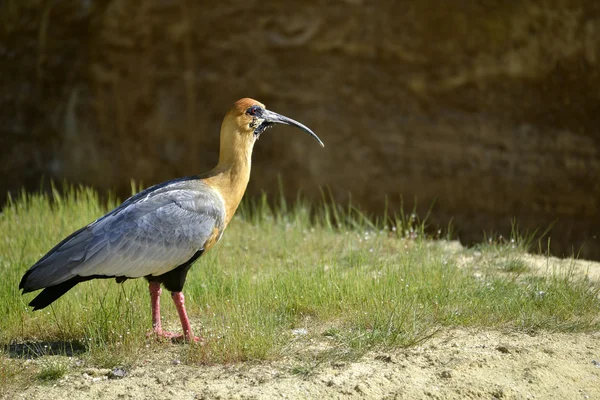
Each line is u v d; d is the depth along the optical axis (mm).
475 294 8633
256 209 13562
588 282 9203
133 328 7656
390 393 6453
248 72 17938
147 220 7469
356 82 17578
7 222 11703
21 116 18656
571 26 16578
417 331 7695
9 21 18562
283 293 8641
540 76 16922
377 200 17641
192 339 7523
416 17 17062
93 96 18328
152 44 18062
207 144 18266
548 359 7059
